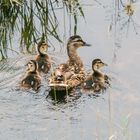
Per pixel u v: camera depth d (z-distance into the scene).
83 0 21.83
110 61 18.91
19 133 15.40
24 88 17.50
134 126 15.84
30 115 16.19
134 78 18.06
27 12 21.52
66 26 20.81
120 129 15.65
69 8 21.55
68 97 17.22
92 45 19.80
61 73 17.67
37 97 17.14
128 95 17.30
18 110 16.41
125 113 16.42
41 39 20.42
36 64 18.02
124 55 19.11
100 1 21.81
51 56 19.66
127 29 20.39
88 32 20.47
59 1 21.86
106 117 16.22
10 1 21.03
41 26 20.97
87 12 21.39
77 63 19.28
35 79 17.78
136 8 21.50
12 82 17.77
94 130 15.62
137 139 15.27
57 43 20.23
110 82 17.98
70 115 16.28
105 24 20.72
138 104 16.84
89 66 19.22
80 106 16.77
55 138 15.24
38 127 15.68
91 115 16.30
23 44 20.16
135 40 19.88
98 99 17.19
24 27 20.94
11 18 21.38
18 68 18.56
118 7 21.48
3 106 16.59
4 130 15.52
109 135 15.07
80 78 18.28
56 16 21.28
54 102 16.91
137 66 18.56
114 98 17.19
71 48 19.45
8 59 19.16
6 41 20.30
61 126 15.75
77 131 15.56
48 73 18.81
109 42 19.88
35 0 21.77
